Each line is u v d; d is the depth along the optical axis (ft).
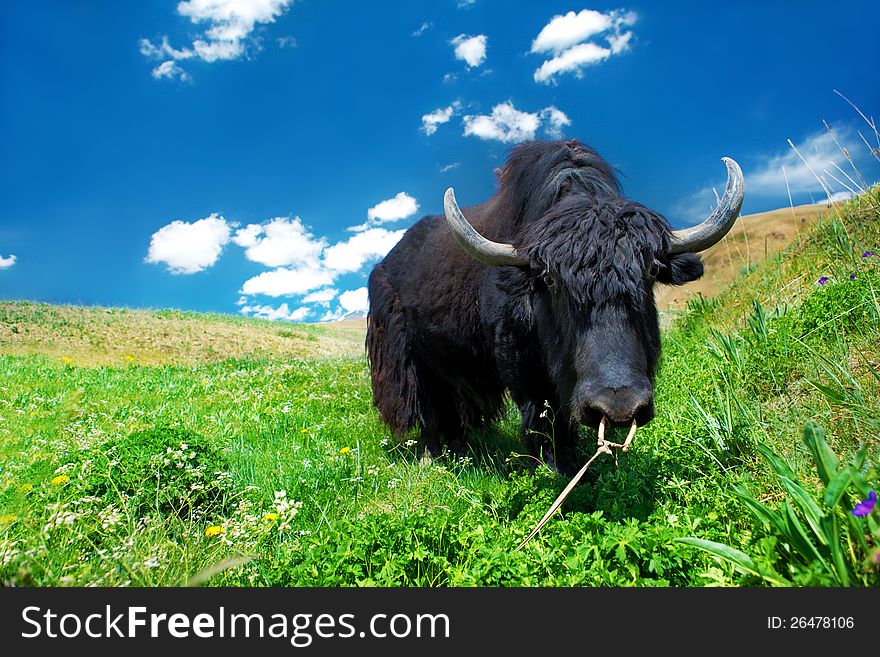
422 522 10.62
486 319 15.79
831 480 7.26
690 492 11.43
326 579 9.64
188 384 32.91
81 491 12.91
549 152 14.82
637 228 11.89
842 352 15.17
